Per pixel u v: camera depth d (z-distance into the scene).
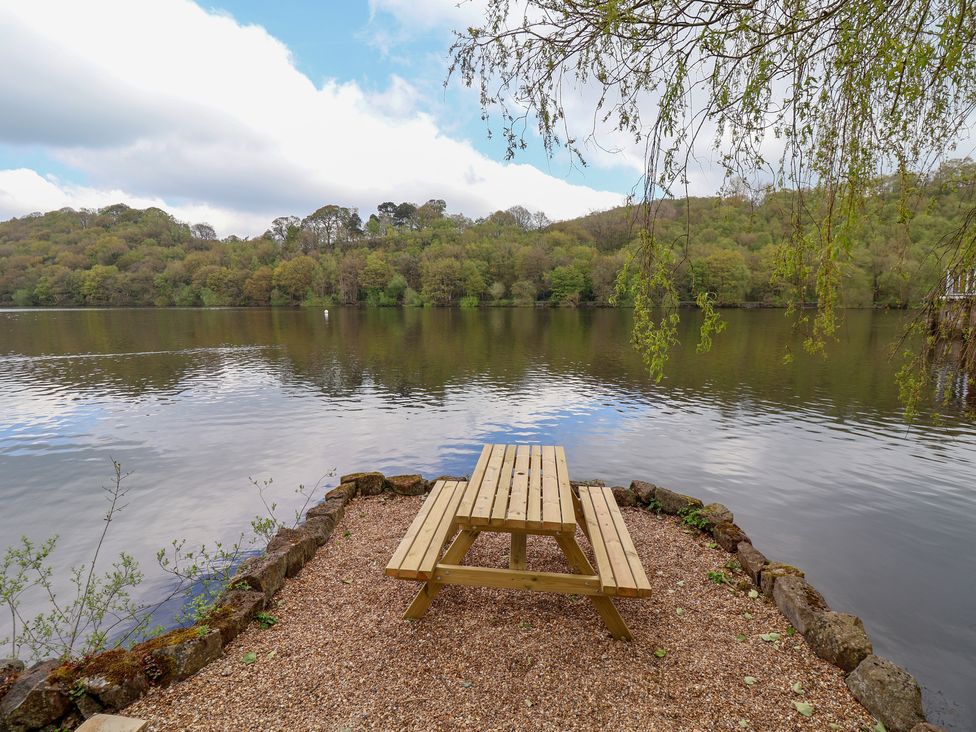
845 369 18.31
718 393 14.41
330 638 3.28
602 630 3.33
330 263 99.44
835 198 2.67
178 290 98.31
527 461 4.37
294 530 4.72
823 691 2.81
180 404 13.68
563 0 2.54
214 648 3.09
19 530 6.28
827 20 2.51
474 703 2.70
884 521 6.12
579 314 61.94
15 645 3.73
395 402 13.66
